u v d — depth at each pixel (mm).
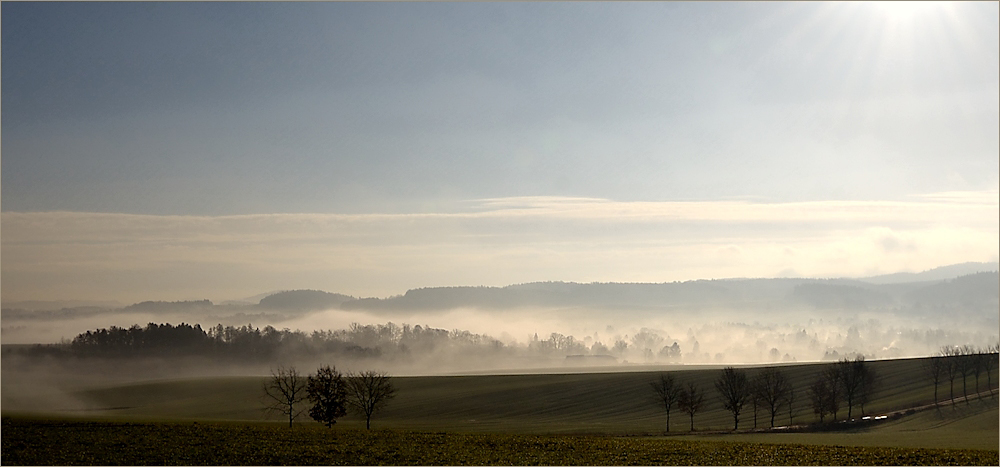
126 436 56188
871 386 106312
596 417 109312
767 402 100375
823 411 94562
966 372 112438
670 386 111188
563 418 109688
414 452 51875
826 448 55344
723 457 50969
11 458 47781
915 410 94062
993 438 72375
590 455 51688
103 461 47000
